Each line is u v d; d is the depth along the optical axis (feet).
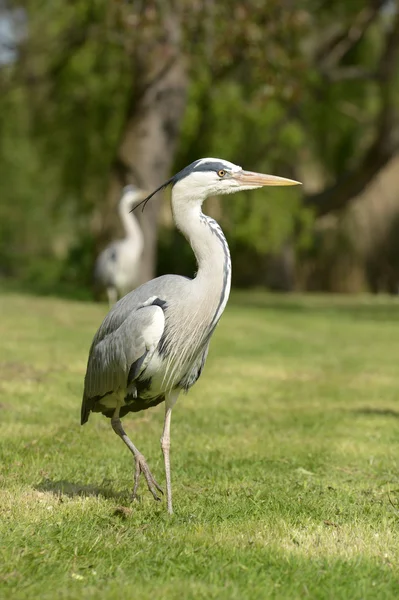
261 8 78.54
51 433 30.37
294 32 81.46
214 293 21.07
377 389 43.16
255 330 68.59
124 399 21.80
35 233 151.64
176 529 19.81
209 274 21.06
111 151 103.14
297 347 58.95
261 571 17.11
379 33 120.67
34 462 26.00
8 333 56.54
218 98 100.99
